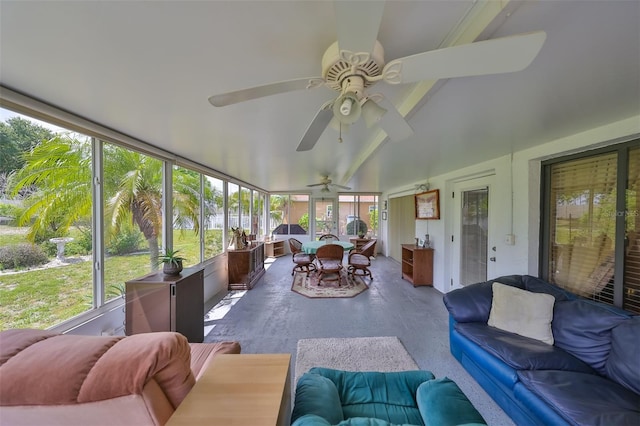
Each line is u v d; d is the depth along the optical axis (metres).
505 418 1.66
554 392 1.36
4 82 1.43
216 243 4.63
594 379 1.47
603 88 1.38
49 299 1.86
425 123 1.91
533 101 1.54
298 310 3.53
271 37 1.05
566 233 2.41
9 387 0.79
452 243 4.29
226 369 1.10
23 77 1.38
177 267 2.44
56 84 1.45
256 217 7.30
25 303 1.71
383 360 2.30
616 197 2.00
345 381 1.49
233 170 4.39
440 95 1.46
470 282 3.82
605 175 2.09
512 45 0.75
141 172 2.78
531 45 0.75
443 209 4.36
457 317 2.27
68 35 1.03
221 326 3.03
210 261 4.25
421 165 3.63
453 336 2.31
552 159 2.52
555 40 0.99
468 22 0.97
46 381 0.80
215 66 1.27
